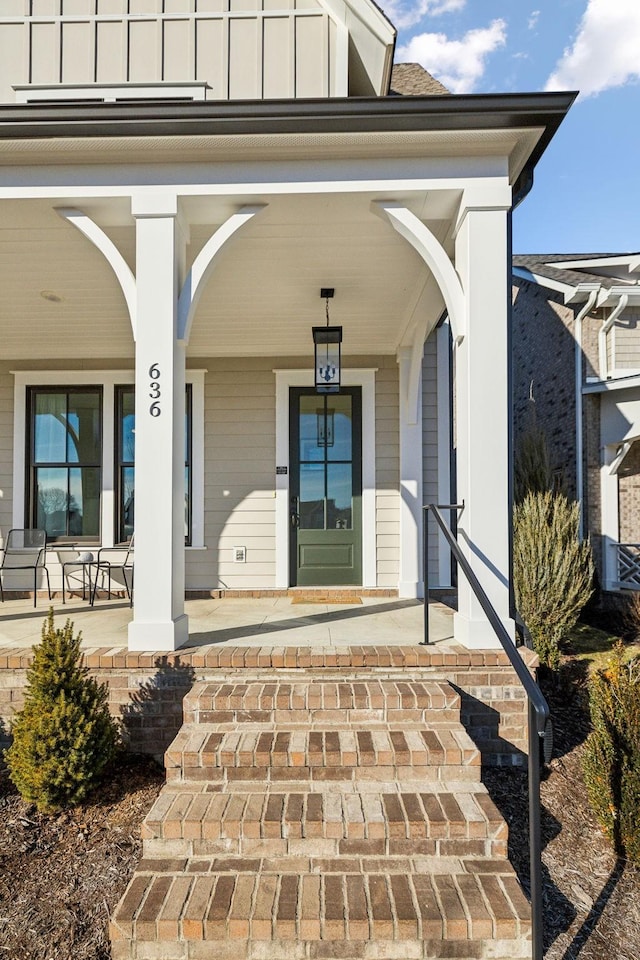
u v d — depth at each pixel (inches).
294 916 79.8
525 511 232.4
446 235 164.9
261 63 192.4
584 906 98.8
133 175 139.1
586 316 344.2
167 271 139.6
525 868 108.2
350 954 79.0
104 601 243.3
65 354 260.4
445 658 134.5
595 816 122.6
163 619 139.2
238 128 129.1
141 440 139.4
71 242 163.8
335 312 217.9
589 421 339.3
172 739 134.6
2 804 121.5
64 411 267.7
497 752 135.3
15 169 138.6
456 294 140.9
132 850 106.8
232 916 79.7
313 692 122.0
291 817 94.1
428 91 283.0
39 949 85.5
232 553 257.1
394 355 261.1
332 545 258.8
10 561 256.7
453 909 81.2
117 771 129.6
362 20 185.6
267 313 218.1
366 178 138.6
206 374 262.1
